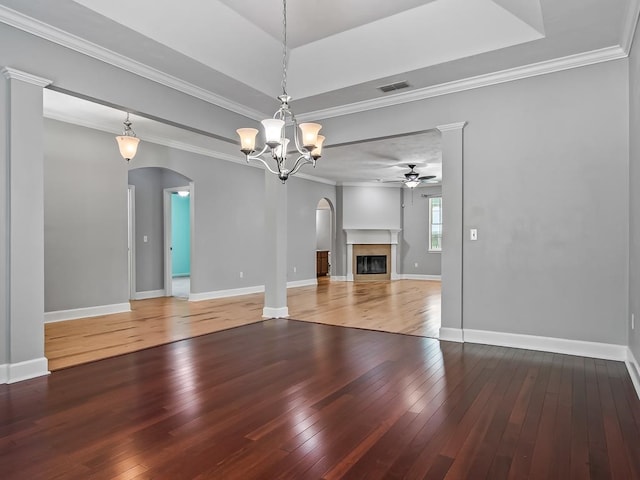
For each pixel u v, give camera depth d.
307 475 1.83
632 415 2.44
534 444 2.09
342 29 3.90
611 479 1.79
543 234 3.86
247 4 3.46
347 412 2.50
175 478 1.80
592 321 3.65
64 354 3.79
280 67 4.37
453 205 4.27
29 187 3.11
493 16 3.39
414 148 6.98
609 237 3.58
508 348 3.97
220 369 3.36
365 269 11.26
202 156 7.35
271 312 5.65
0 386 2.93
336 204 11.02
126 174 6.19
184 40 3.53
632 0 2.79
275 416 2.44
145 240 7.66
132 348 4.01
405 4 3.49
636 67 3.06
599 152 3.62
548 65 3.76
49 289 5.32
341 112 4.95
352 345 4.12
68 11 2.94
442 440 2.14
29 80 3.08
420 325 5.11
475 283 4.19
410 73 3.98
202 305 6.75
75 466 1.90
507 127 4.01
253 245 8.39
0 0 2.80
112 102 3.65
